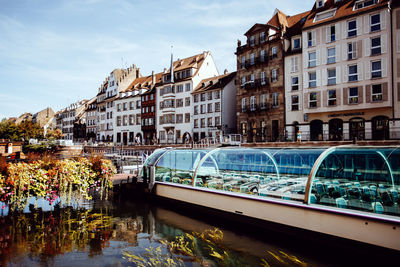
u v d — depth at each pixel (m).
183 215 10.69
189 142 37.81
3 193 8.17
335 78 24.89
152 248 7.40
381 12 22.52
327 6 26.73
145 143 47.94
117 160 21.91
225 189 10.68
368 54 23.06
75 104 78.50
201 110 39.25
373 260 6.41
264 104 31.00
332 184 9.66
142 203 12.62
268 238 8.26
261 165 12.74
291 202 7.96
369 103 22.84
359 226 6.62
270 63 30.59
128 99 52.16
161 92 45.44
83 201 12.60
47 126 87.00
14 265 6.10
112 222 9.70
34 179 8.89
